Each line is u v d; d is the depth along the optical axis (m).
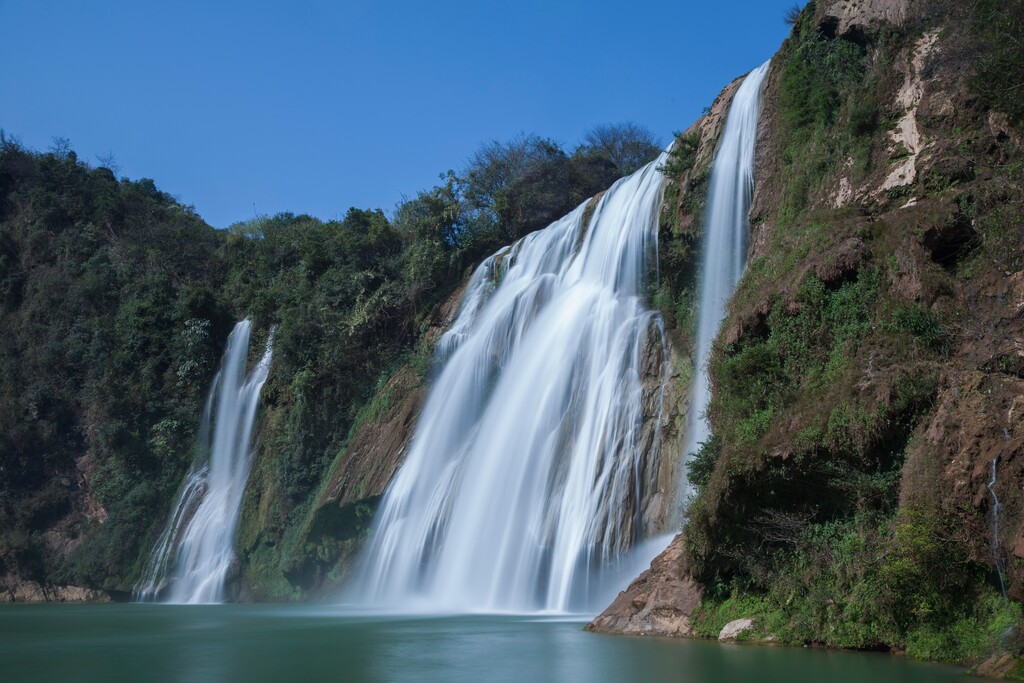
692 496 22.11
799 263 21.61
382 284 50.78
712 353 22.98
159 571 48.91
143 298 60.22
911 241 19.47
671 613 19.69
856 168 24.08
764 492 18.44
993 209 18.75
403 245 53.56
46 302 61.66
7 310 62.69
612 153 63.66
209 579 46.03
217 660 17.66
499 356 38.75
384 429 43.97
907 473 16.34
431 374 43.03
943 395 16.72
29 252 65.50
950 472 15.55
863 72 26.14
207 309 58.00
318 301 51.91
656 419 29.03
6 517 53.41
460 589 32.28
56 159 72.31
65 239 66.12
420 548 35.12
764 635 17.70
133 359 57.28
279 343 51.34
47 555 51.91
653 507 27.73
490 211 50.38
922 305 18.45
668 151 34.75
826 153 25.69
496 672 15.02
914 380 17.16
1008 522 14.36
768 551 18.61
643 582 21.22
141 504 51.94
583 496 29.39
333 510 41.84
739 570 19.02
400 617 27.61
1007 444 14.68
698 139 33.19
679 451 27.88
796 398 19.47
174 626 26.89
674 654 16.34
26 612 36.31
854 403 17.58
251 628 25.25
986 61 20.78
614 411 30.09
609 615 21.06
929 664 14.70
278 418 49.59
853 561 16.86
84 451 55.88
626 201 36.06
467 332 42.53
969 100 21.41
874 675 13.69
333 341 49.31
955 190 20.08
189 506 50.91
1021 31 20.23
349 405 48.28
